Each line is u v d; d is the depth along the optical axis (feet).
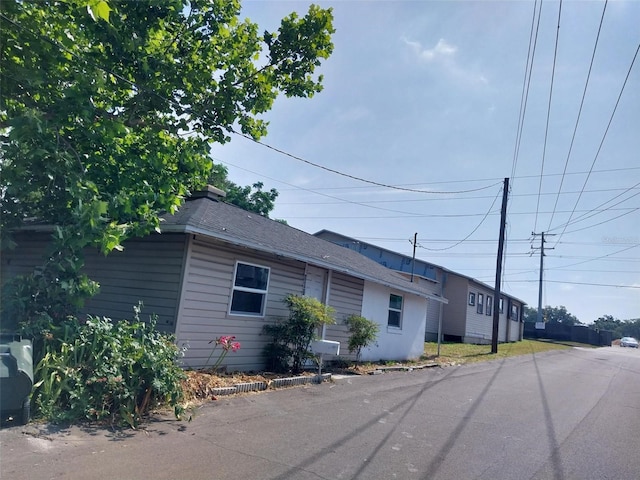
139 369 21.50
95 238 22.22
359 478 16.24
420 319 63.36
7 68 23.47
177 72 29.91
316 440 20.24
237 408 24.66
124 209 25.46
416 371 47.96
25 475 14.03
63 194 23.77
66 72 25.40
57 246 22.18
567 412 30.01
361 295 50.16
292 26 31.30
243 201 99.86
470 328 105.50
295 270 40.52
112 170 28.14
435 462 18.49
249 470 16.11
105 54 28.12
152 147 29.55
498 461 19.11
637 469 19.25
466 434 22.99
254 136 33.24
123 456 16.35
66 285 21.76
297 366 37.55
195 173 30.86
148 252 32.65
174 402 21.99
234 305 34.68
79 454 16.12
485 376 46.60
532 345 116.16
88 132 25.20
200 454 17.26
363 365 46.88
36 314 22.62
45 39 23.16
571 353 95.35
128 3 27.04
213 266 32.63
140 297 32.17
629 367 69.56
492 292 120.88
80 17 25.70
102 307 33.73
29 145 21.80
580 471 18.53
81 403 19.30
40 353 20.81
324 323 38.17
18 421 18.12
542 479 17.37
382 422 24.30
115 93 29.55
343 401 28.94
